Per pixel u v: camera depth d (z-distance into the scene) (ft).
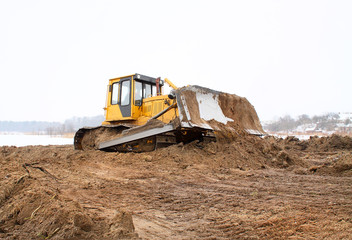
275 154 33.94
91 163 30.42
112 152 34.86
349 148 51.08
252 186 20.18
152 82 39.73
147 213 14.66
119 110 38.99
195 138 34.88
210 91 34.68
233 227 12.38
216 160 29.63
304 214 13.21
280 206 14.83
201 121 31.30
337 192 17.56
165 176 23.91
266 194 17.69
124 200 17.16
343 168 24.77
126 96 38.29
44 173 24.53
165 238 11.33
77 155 34.53
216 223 13.00
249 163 29.94
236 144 32.96
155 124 31.55
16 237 11.22
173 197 17.70
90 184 21.27
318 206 14.43
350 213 12.96
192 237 11.44
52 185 19.88
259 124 40.01
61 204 13.38
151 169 26.91
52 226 11.50
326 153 48.03
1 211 14.17
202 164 28.55
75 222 11.04
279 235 11.04
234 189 19.40
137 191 19.31
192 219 13.67
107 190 19.56
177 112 32.53
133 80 37.73
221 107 35.70
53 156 38.63
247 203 15.81
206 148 31.81
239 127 35.91
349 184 20.01
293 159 32.48
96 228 11.48
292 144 57.06
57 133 205.98
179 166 27.68
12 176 19.98
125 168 27.68
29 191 16.06
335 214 12.94
